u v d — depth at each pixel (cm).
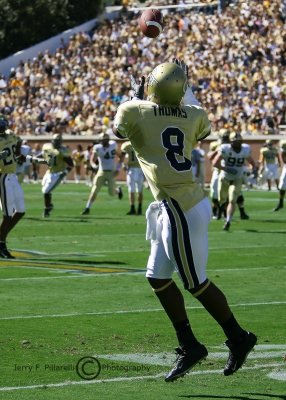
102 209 6347
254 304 2645
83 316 2442
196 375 1798
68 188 9050
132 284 3023
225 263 3559
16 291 2875
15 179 3688
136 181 5869
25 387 1700
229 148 4819
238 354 1691
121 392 1662
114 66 11019
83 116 10731
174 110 1733
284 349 2041
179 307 1705
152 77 1734
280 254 3850
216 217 5553
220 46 10256
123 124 1725
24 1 12875
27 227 5044
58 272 3309
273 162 8181
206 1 11300
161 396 1633
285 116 9231
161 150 1706
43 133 10981
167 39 10838
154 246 1712
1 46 12912
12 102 11594
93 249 4038
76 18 12862
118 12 12269
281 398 1622
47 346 2056
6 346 2055
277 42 9912
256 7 10375
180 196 1689
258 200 7331
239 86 9706
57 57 11619
